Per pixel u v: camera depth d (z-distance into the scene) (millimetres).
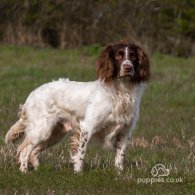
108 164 11125
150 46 33938
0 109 16969
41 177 10102
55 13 34750
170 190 9578
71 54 32062
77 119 10734
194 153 12922
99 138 10648
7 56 30406
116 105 10211
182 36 34969
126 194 9297
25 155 10906
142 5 34312
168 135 14773
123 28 34375
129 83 10211
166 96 20250
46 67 26438
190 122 16594
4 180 9812
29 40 34562
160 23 34500
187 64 30453
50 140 11258
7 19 34750
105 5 34688
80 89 10633
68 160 11602
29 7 34562
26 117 11102
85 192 9320
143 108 18078
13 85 21578
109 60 10258
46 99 10867
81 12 34844
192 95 20531
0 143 12680
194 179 10148
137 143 13766
